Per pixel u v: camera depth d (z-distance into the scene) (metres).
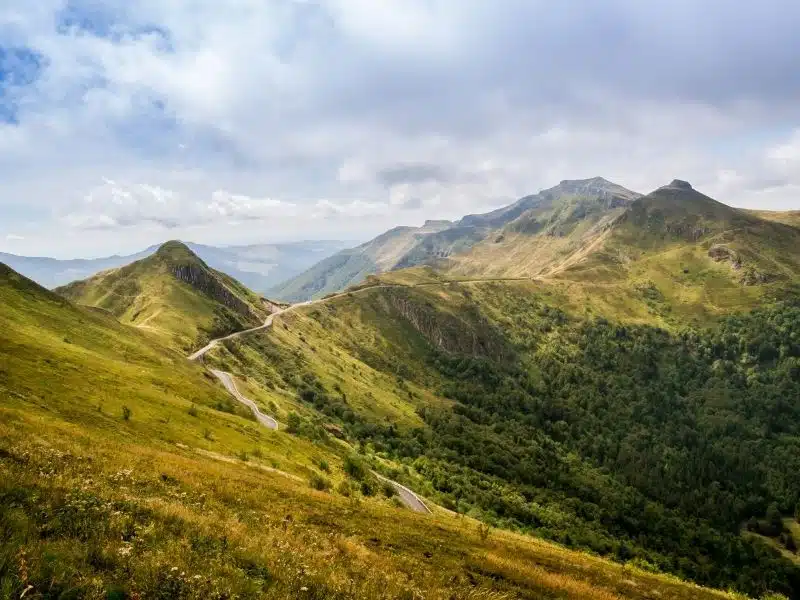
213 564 15.16
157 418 76.12
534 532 159.88
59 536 13.85
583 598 29.44
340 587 16.88
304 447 107.06
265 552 17.88
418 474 174.38
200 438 74.19
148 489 24.86
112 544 14.02
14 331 95.69
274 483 47.62
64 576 11.44
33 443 27.77
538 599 27.03
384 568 23.22
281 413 155.62
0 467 18.83
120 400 77.62
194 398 112.75
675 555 197.62
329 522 32.50
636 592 37.41
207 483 33.44
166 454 46.91
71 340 121.62
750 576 195.62
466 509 149.88
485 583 27.02
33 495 15.92
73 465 24.73
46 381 71.00
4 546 11.73
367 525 34.78
